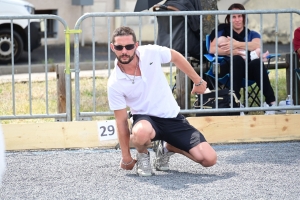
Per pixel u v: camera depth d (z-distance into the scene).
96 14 15.05
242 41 17.23
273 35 33.62
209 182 11.88
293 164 13.20
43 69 26.92
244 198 10.91
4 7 27.27
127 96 12.12
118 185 11.78
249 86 18.47
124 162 12.38
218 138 15.29
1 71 26.22
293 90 17.73
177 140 12.29
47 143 14.91
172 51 12.26
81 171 12.85
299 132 15.52
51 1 33.94
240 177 12.22
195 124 15.23
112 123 15.02
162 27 17.72
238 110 15.67
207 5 20.56
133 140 12.11
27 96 20.55
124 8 35.22
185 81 16.16
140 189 11.49
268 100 16.67
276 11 15.55
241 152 14.33
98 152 14.55
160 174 12.53
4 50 27.75
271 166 13.04
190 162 13.45
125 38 11.58
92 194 11.27
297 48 17.42
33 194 11.35
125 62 11.70
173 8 17.39
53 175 12.58
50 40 34.09
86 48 33.72
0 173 9.60
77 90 15.39
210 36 17.16
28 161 13.73
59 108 15.82
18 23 27.64
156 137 12.28
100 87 22.03
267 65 17.77
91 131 14.99
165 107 12.26
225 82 17.12
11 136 14.83
